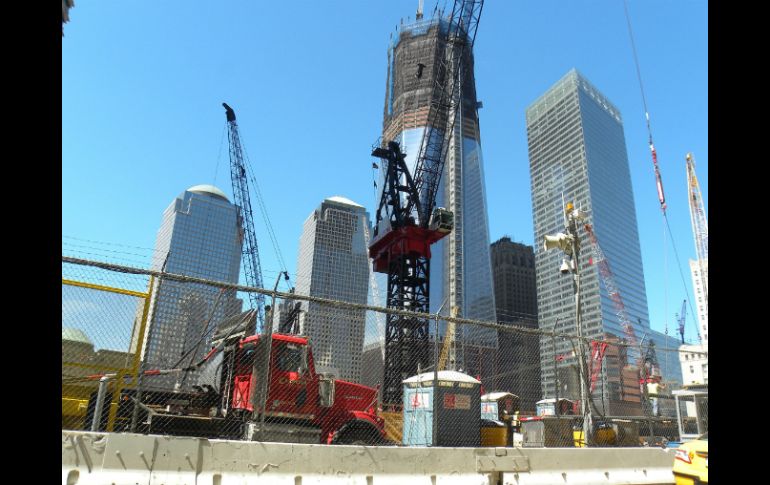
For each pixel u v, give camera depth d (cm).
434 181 6081
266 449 717
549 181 19525
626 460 1029
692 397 1664
